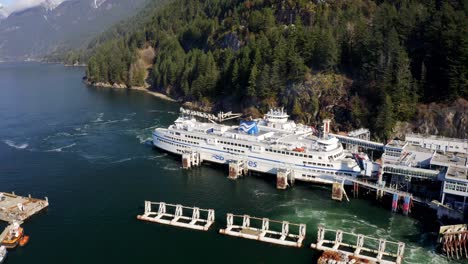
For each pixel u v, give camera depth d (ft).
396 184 380.58
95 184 414.21
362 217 349.82
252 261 286.25
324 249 296.71
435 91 551.59
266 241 310.86
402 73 552.82
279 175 406.41
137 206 366.63
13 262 283.79
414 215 353.10
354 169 399.03
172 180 428.97
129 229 327.88
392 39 581.94
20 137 583.58
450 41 524.93
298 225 326.85
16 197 375.45
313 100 641.81
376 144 460.96
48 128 636.48
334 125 617.21
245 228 324.80
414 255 293.23
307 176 420.77
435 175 355.97
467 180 321.73
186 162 460.96
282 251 298.15
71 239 312.50
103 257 290.35
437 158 391.04
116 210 358.84
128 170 454.81
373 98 593.83
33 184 412.36
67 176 434.30
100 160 487.20
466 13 620.08
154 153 516.32
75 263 283.38
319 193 399.44
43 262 284.20
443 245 295.28
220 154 467.93
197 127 503.61
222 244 307.58
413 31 650.02
